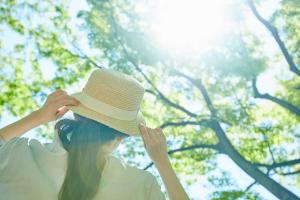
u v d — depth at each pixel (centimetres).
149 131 186
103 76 187
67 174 165
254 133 1184
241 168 1080
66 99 183
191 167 1216
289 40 1148
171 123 1215
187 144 1233
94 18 1179
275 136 1183
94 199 165
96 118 178
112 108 182
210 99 1178
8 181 168
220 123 1188
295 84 1179
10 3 1259
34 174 168
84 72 1244
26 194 166
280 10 1116
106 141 176
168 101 1244
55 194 167
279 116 1205
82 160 167
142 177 175
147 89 1260
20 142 175
